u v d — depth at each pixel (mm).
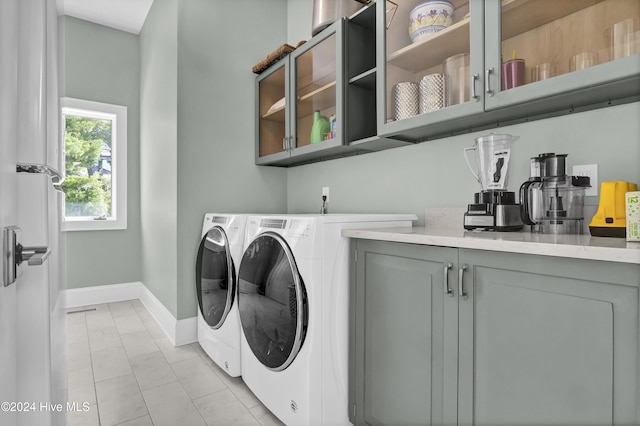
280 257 1518
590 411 807
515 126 1482
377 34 1726
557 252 838
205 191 2576
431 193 1833
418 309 1182
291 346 1413
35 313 656
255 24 2859
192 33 2531
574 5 1120
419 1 1563
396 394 1247
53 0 885
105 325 2818
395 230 1452
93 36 3482
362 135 2016
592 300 806
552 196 1258
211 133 2609
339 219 1452
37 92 663
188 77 2504
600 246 789
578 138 1305
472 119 1449
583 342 819
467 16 1402
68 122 3428
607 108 1235
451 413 1079
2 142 519
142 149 3531
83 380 1929
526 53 1209
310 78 2209
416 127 1570
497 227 1308
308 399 1350
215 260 2145
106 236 3533
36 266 659
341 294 1437
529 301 913
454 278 1080
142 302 3492
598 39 1067
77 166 3479
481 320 1013
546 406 879
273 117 2631
